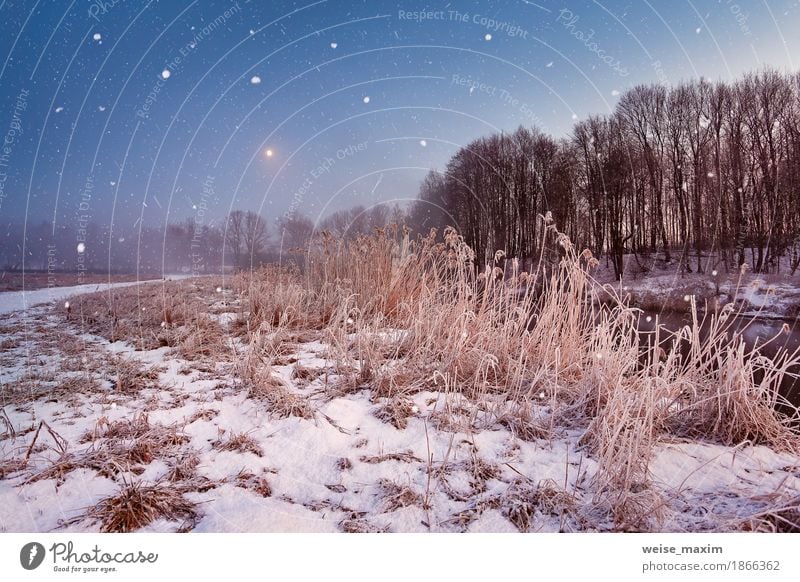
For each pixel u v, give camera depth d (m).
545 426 2.89
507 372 3.54
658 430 2.74
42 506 2.00
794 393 4.02
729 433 2.69
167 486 2.16
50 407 3.21
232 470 2.35
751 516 1.87
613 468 2.17
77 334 6.03
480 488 2.21
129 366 4.05
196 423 2.90
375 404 3.21
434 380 3.52
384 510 2.05
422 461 2.46
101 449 2.45
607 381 3.04
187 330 5.40
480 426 2.90
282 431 2.79
